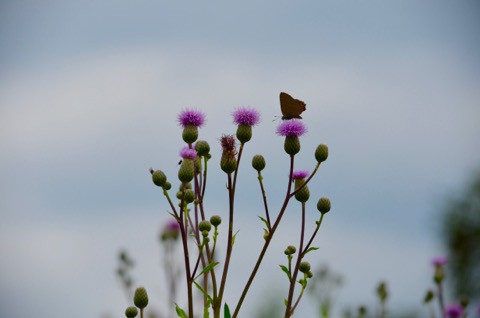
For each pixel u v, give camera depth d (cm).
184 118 93
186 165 89
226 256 89
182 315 88
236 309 88
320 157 92
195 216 92
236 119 91
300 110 92
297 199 92
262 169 90
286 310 91
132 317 92
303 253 91
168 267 108
